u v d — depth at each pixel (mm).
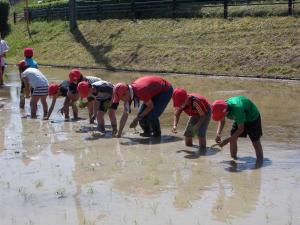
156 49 24609
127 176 7586
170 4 28500
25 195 6805
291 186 6953
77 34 31172
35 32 35656
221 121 8523
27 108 14203
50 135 10586
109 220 5887
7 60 32344
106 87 10695
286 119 11883
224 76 20188
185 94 9109
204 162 8312
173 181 7305
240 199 6488
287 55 19891
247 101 8320
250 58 20625
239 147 9312
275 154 8766
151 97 9984
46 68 27172
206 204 6340
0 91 18062
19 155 8945
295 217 5848
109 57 26031
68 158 8695
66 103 12258
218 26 24453
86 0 34781
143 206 6316
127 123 11875
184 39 24562
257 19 23656
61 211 6203
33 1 46438
